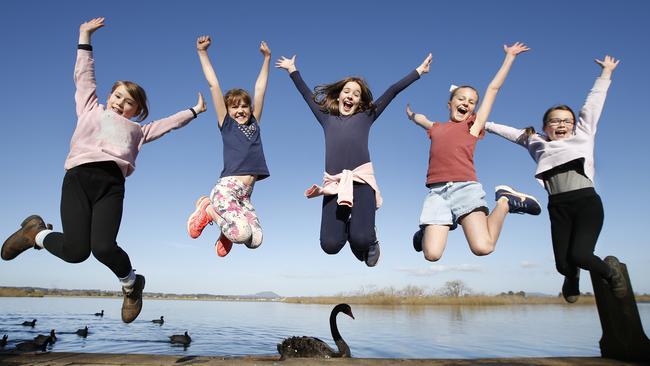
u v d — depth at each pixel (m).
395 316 21.67
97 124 3.48
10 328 13.32
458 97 4.52
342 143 4.47
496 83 4.32
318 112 4.81
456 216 4.10
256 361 2.97
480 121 4.32
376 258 4.49
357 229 4.21
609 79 4.13
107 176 3.32
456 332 13.00
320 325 16.14
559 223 3.89
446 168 4.25
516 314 23.84
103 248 3.12
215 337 11.84
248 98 4.50
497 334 12.34
